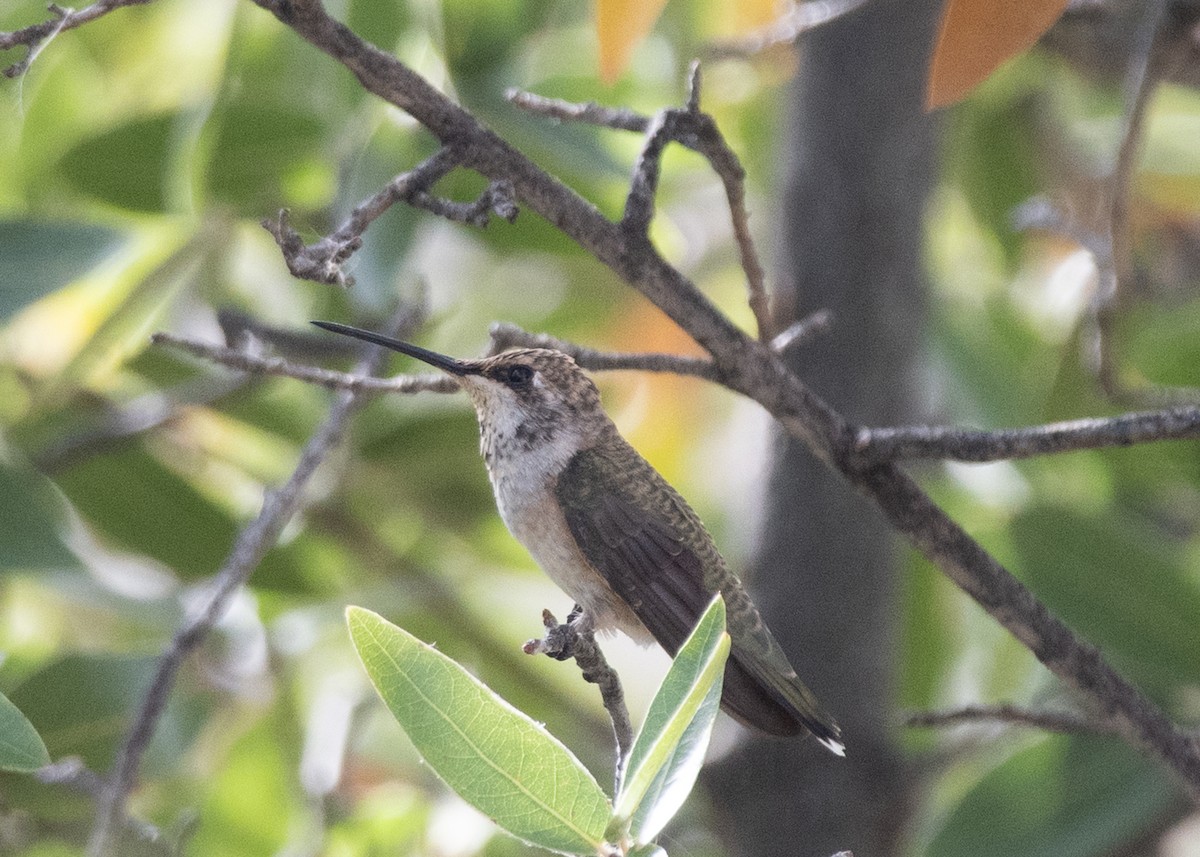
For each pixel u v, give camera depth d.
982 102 11.52
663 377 11.45
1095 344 8.85
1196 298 10.86
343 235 4.86
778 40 9.01
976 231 11.93
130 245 8.30
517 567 10.31
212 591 6.97
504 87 8.55
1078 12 8.26
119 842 6.69
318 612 9.07
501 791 4.07
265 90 8.70
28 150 9.43
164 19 10.39
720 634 4.14
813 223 8.55
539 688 9.47
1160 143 11.08
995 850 8.35
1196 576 8.45
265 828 8.55
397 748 9.90
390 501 9.84
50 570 8.37
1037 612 6.04
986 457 5.71
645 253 5.62
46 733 8.12
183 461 9.80
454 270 10.93
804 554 8.48
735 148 11.36
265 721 8.80
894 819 8.45
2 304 7.94
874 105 8.45
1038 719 6.28
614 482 7.34
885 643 8.54
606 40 6.39
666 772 4.11
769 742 8.41
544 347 5.80
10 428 9.30
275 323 9.57
